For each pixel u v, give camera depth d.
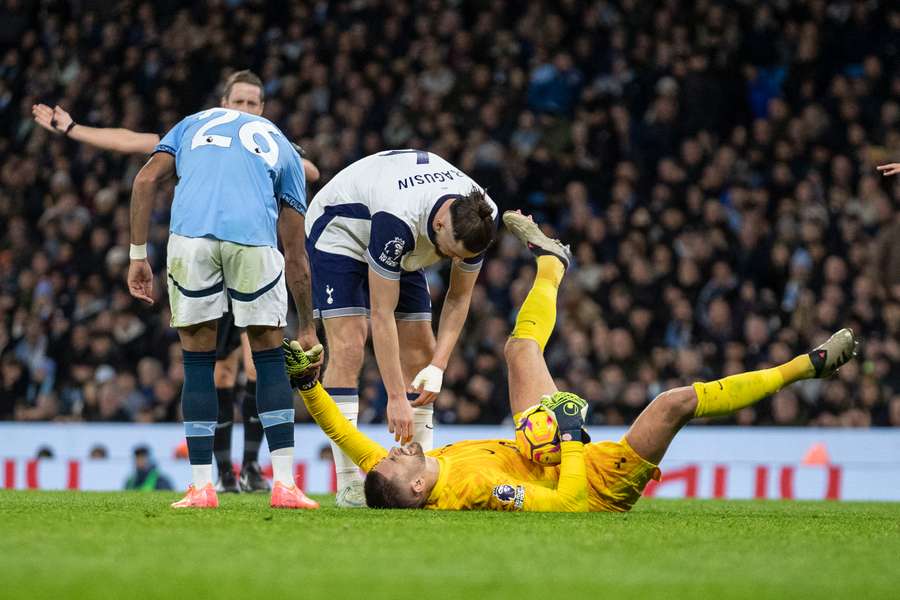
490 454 18.41
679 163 52.31
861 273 46.84
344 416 19.42
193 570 10.20
